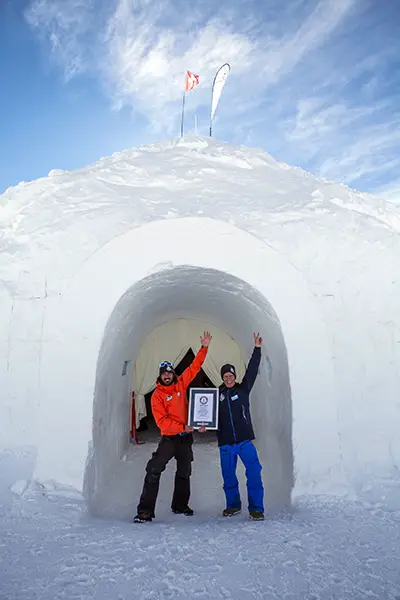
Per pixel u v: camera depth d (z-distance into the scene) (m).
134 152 6.61
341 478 3.73
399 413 4.00
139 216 4.64
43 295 4.31
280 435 4.51
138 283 4.30
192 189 5.25
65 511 3.46
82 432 3.86
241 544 2.86
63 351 4.04
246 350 6.81
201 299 5.83
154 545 2.86
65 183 5.55
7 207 5.54
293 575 2.45
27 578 2.41
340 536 2.97
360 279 4.29
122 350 5.33
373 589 2.32
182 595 2.25
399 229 5.32
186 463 4.00
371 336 4.15
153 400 4.02
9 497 3.51
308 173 6.45
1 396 4.14
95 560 2.63
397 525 3.16
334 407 3.91
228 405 3.89
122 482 4.91
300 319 4.12
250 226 4.51
